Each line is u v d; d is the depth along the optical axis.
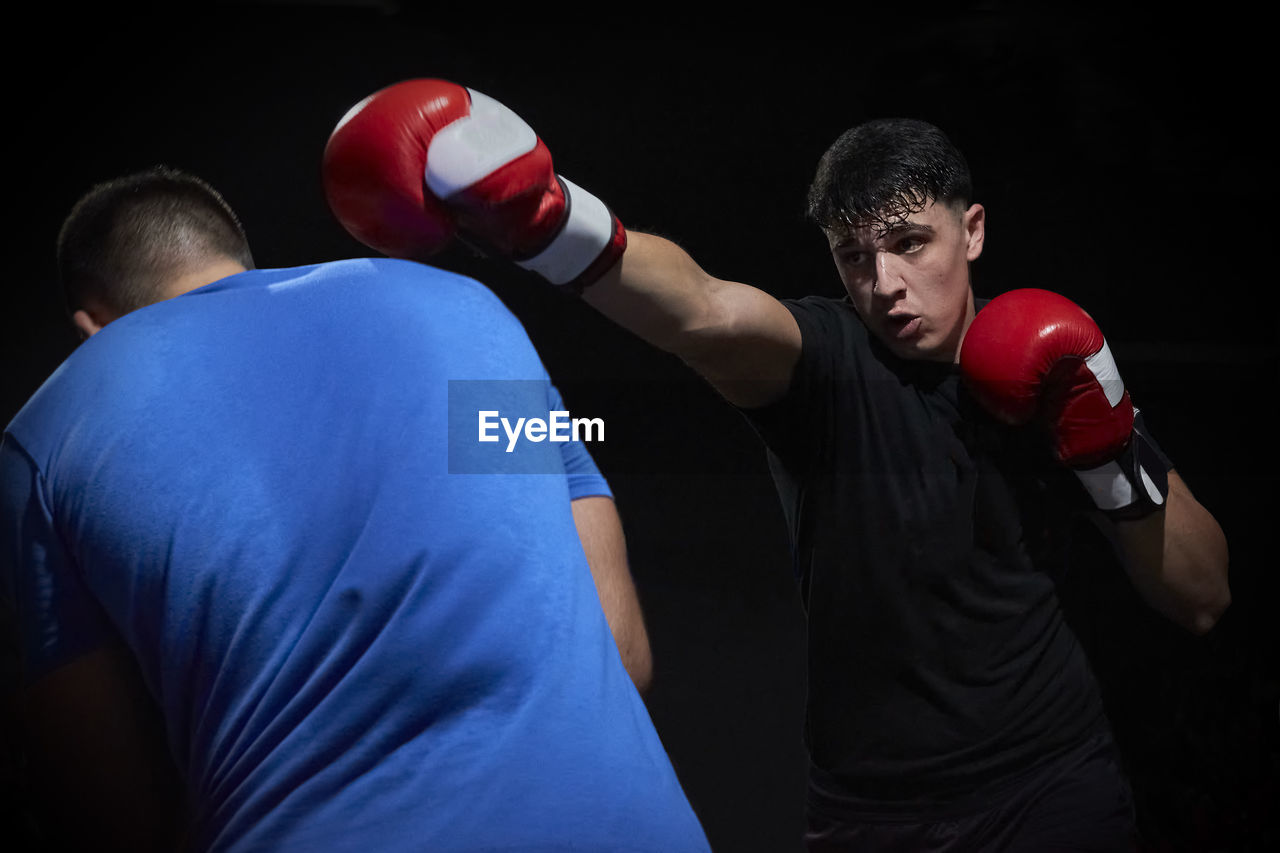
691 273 1.68
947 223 1.94
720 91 9.18
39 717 1.12
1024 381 1.85
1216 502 5.79
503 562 1.12
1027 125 8.49
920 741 1.94
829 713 2.01
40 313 7.79
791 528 2.12
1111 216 8.27
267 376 1.14
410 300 1.21
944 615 1.94
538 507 1.17
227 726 1.07
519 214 1.41
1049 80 8.52
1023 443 1.96
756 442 6.77
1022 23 8.62
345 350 1.17
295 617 1.07
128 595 1.09
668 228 8.33
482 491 1.14
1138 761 3.73
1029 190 8.35
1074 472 1.97
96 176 8.36
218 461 1.10
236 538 1.08
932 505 1.94
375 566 1.08
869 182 1.89
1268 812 3.43
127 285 1.31
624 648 1.38
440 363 1.18
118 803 1.13
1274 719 3.84
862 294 1.95
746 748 3.93
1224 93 8.32
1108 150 8.38
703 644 4.66
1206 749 3.73
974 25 8.71
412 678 1.06
